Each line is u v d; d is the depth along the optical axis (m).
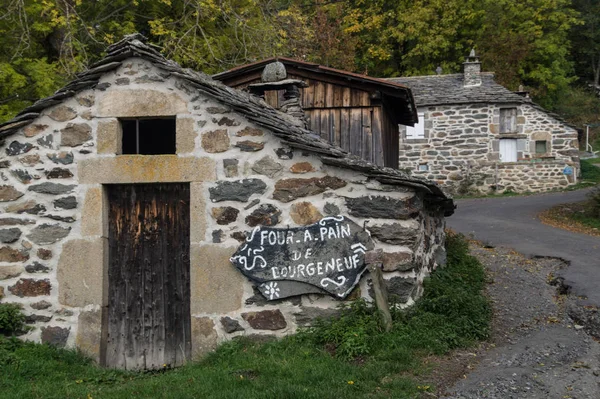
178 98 6.98
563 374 6.05
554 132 23.47
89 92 7.09
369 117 11.90
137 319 7.10
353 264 6.65
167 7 15.37
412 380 5.65
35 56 14.51
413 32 29.88
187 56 14.27
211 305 6.86
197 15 13.90
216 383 5.64
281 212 6.84
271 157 6.87
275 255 6.78
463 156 23.80
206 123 6.96
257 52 15.48
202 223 6.93
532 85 32.72
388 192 6.71
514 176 23.58
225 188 6.91
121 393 5.69
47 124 7.12
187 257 7.09
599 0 37.06
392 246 6.70
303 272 6.71
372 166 6.61
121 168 7.00
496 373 6.02
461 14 30.48
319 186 6.79
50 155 7.09
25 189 7.11
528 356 6.57
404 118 14.60
